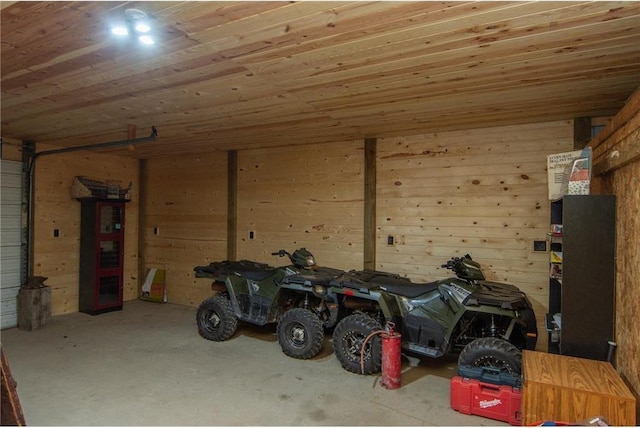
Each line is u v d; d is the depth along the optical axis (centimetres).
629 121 203
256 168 497
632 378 206
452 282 308
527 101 290
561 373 216
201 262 538
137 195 595
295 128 385
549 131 343
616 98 280
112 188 527
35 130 407
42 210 482
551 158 291
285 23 179
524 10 166
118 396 272
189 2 160
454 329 304
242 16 172
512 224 354
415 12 168
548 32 185
